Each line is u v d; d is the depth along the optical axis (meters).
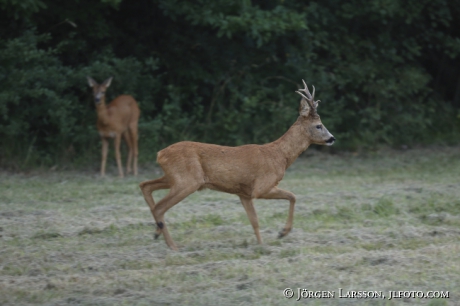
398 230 14.73
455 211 16.88
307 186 21.30
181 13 25.77
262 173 13.55
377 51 31.70
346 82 30.33
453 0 32.41
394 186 21.11
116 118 23.81
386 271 11.34
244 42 29.36
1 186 20.84
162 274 11.09
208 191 20.34
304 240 13.95
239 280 10.85
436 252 12.61
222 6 25.88
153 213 13.38
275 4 28.64
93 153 26.20
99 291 10.17
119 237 14.23
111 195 19.55
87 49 28.02
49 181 22.30
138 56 28.94
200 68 28.75
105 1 24.03
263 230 15.05
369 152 29.91
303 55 29.81
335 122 29.70
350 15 29.73
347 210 16.88
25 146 25.25
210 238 14.30
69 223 15.47
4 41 24.45
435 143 32.19
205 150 13.41
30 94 23.80
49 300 9.82
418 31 32.94
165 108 27.17
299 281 10.70
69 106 25.03
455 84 37.19
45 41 24.67
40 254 12.62
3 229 14.78
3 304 9.64
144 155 26.55
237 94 28.50
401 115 31.42
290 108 28.47
